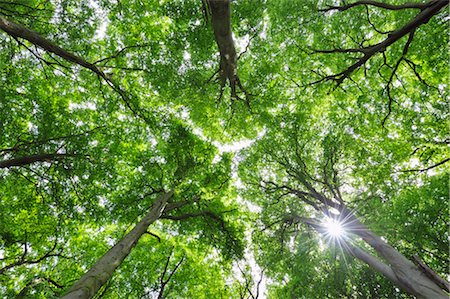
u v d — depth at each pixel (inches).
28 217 437.7
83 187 404.5
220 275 589.6
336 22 422.3
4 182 396.8
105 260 265.6
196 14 404.2
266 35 497.0
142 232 366.6
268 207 587.2
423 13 239.1
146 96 498.3
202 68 480.7
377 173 447.5
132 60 447.8
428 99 467.5
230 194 598.2
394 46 424.5
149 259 592.4
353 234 408.8
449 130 450.0
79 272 537.6
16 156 349.7
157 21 479.8
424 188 483.2
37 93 439.8
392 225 424.2
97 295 492.4
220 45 350.0
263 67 498.6
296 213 570.6
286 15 388.5
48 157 339.6
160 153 546.9
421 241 441.4
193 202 537.0
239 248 531.2
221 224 550.0
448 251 433.7
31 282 356.8
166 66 431.5
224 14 296.7
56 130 383.9
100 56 464.4
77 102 500.7
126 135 500.1
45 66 461.1
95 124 472.7
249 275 551.2
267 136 583.2
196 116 535.5
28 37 261.1
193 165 512.7
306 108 553.9
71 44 418.0
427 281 265.4
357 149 486.3
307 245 547.2
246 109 537.0
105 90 467.2
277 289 580.1
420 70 431.8
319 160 546.6
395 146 491.8
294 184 581.6
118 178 517.3
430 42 390.0
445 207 455.5
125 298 540.7
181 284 574.6
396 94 478.0
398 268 300.4
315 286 511.2
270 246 582.2
